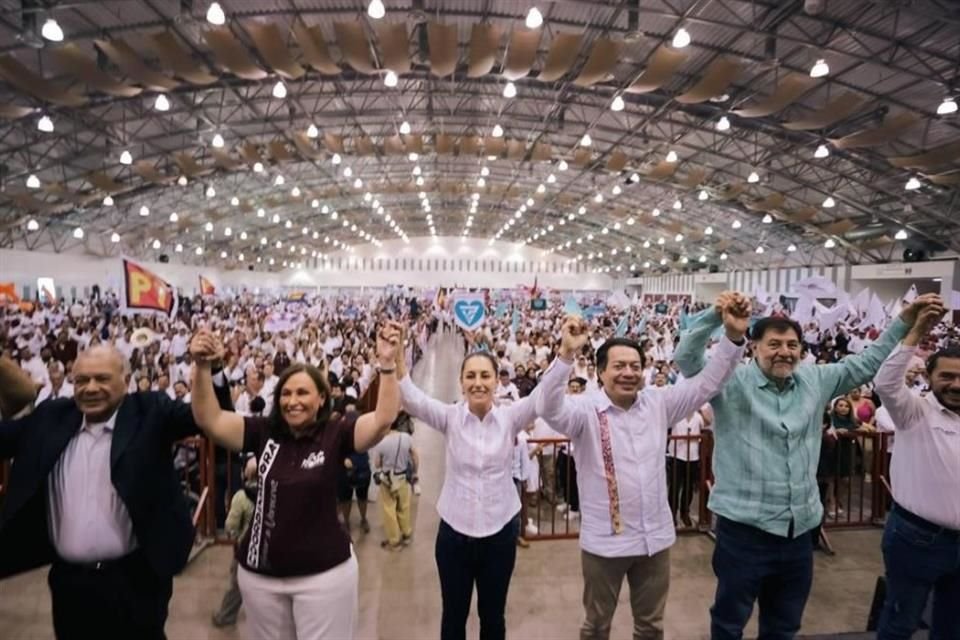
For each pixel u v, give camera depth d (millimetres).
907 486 2537
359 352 11289
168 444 2105
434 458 8008
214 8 8375
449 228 48688
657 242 39094
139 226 30328
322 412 2273
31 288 25109
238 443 2227
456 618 2768
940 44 10805
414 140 19234
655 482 2533
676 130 18875
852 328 14500
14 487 1941
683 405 2596
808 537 2408
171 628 3693
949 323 13883
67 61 10383
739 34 11828
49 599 3980
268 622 2117
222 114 18297
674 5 11039
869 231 23078
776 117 15609
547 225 42094
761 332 2449
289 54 10508
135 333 5594
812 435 2420
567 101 17125
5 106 11883
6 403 2174
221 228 35594
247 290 39250
